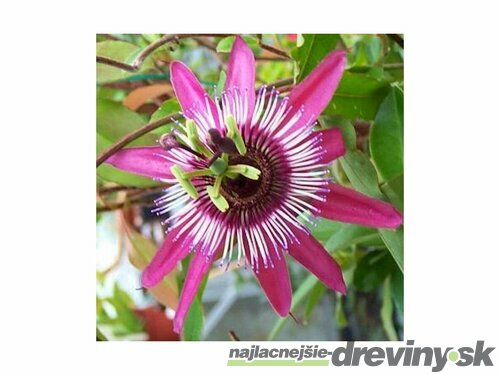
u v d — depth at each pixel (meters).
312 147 0.20
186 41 0.25
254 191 0.20
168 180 0.20
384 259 0.25
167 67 0.24
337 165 0.22
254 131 0.20
